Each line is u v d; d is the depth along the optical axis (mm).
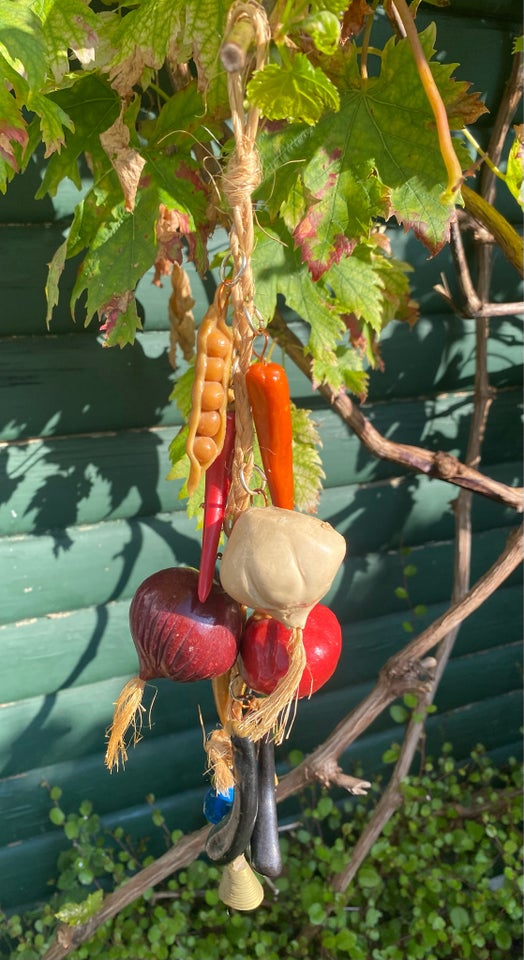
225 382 851
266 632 880
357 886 1792
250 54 844
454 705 2004
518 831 1964
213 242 1429
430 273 1663
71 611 1539
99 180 1125
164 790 1715
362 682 1873
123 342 1137
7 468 1411
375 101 1040
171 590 879
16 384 1385
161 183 1128
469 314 1433
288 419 858
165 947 1582
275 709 862
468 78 1528
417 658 1428
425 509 1832
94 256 1124
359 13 1069
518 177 1004
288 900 1748
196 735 1709
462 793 1944
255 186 830
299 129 1038
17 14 975
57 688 1560
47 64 1008
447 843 1868
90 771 1637
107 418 1468
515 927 1751
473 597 1408
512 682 2068
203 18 1011
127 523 1539
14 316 1353
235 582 841
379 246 1305
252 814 913
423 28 1449
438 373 1763
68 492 1467
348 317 1354
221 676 926
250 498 885
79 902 1604
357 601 1815
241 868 962
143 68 1079
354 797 1924
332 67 1038
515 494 1469
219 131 1148
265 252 1130
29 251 1334
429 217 1031
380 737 1926
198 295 1458
